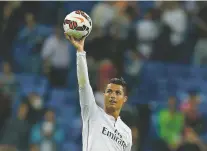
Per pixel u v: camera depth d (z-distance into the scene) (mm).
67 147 49562
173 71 57344
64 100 55750
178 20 58031
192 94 50031
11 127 48281
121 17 57000
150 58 57188
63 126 51969
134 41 56531
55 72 57000
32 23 59938
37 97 49906
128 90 53875
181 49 57875
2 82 56188
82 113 24750
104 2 59000
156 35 57344
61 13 62938
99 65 52438
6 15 61406
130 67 55094
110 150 24531
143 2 64062
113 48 54531
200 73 57875
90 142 24469
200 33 59156
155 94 55344
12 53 60000
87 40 55000
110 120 25047
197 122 49312
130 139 25766
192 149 47438
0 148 47875
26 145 48062
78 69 24125
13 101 54594
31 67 58531
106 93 25359
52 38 57281
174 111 49438
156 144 48969
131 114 45125
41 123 48938
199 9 60344
